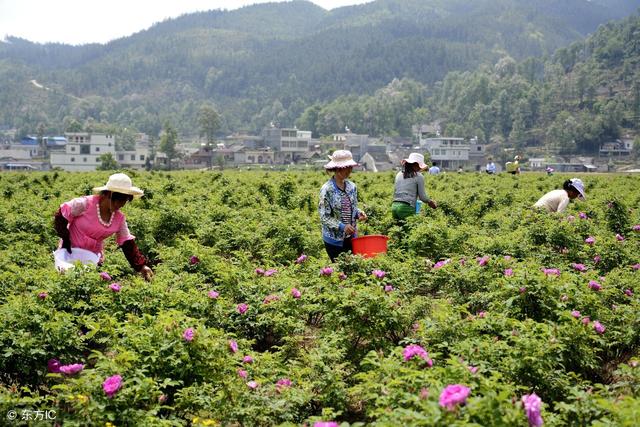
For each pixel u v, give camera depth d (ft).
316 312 32.27
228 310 30.94
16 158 639.76
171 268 40.73
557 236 45.21
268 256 47.37
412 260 39.11
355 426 17.81
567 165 592.19
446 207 69.31
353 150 639.76
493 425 16.75
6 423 19.90
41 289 30.45
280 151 636.48
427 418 16.72
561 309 28.60
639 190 110.73
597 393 22.31
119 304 29.91
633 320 28.71
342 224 38.34
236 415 21.83
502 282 31.17
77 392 20.58
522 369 23.08
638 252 45.44
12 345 24.76
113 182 31.68
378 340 27.84
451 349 24.27
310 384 23.93
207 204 74.13
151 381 21.16
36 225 57.98
